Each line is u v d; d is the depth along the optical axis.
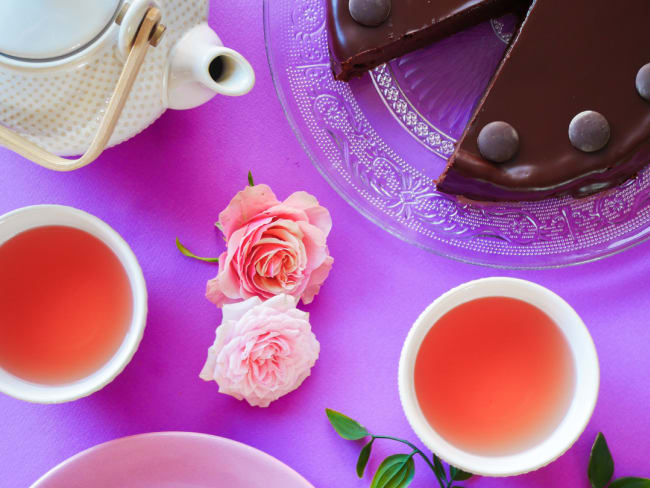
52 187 0.54
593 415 0.54
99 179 0.54
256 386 0.50
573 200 0.53
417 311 0.54
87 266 0.51
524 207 0.54
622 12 0.53
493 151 0.51
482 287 0.49
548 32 0.52
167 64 0.46
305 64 0.53
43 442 0.53
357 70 0.54
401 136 0.54
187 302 0.54
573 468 0.54
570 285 0.55
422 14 0.53
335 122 0.53
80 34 0.44
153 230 0.54
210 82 0.45
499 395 0.51
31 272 0.50
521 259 0.53
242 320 0.49
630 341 0.54
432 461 0.54
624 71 0.52
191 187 0.55
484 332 0.51
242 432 0.54
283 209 0.50
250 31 0.55
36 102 0.46
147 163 0.54
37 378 0.50
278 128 0.55
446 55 0.55
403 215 0.53
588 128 0.51
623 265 0.55
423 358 0.51
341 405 0.54
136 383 0.54
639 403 0.54
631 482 0.52
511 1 0.54
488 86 0.54
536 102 0.52
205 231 0.54
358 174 0.53
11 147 0.45
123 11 0.44
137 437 0.50
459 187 0.53
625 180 0.53
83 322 0.51
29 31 0.43
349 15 0.53
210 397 0.54
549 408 0.50
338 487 0.53
